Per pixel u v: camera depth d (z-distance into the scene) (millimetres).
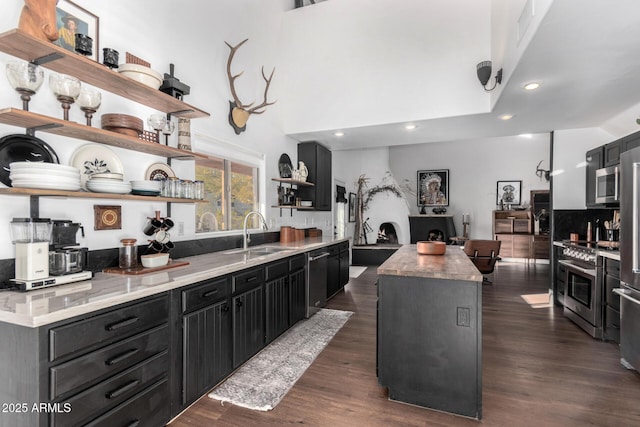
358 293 4961
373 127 4207
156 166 2607
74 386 1367
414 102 3881
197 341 2051
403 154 9664
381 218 8531
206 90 3160
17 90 1619
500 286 5496
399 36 3947
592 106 3492
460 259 2598
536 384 2346
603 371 2539
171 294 1866
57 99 1804
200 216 3229
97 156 2168
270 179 4277
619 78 2787
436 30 3775
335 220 7133
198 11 3047
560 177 4473
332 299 4617
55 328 1304
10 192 1573
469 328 1983
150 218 2434
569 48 2279
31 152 1811
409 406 2090
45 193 1664
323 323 3588
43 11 1732
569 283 3781
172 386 1871
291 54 4500
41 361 1268
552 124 4176
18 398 1306
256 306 2719
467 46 3648
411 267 2205
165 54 2686
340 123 4254
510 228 8602
